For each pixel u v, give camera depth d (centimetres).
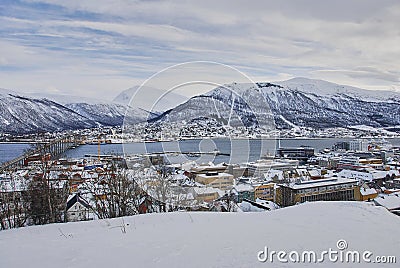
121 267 279
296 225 434
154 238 370
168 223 449
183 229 414
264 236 376
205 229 412
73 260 300
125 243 353
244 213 513
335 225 437
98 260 298
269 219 473
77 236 393
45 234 410
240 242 350
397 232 403
